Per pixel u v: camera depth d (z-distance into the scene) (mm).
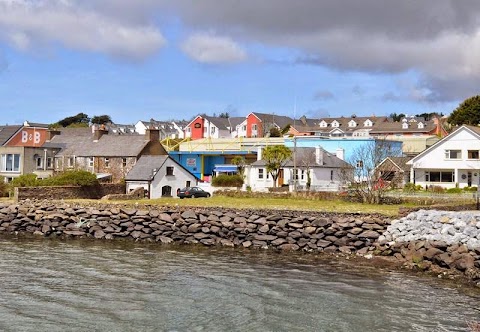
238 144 95125
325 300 26438
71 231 48000
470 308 25344
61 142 89438
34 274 31328
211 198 55656
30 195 58531
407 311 24797
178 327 22391
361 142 82750
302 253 39594
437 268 33469
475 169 76312
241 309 24859
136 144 82750
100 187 66938
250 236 43062
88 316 23656
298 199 54094
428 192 65688
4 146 85375
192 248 41625
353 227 40688
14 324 22516
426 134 142625
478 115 133125
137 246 42375
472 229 35031
